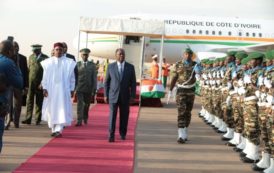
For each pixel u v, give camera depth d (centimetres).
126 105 1012
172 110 1727
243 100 879
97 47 2764
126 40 2495
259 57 811
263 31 2831
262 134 777
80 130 1146
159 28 1903
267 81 726
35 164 759
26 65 1122
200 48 2788
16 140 973
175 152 916
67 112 1030
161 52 1923
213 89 1197
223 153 926
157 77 2219
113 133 995
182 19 2797
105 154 862
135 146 962
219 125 1204
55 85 1023
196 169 777
